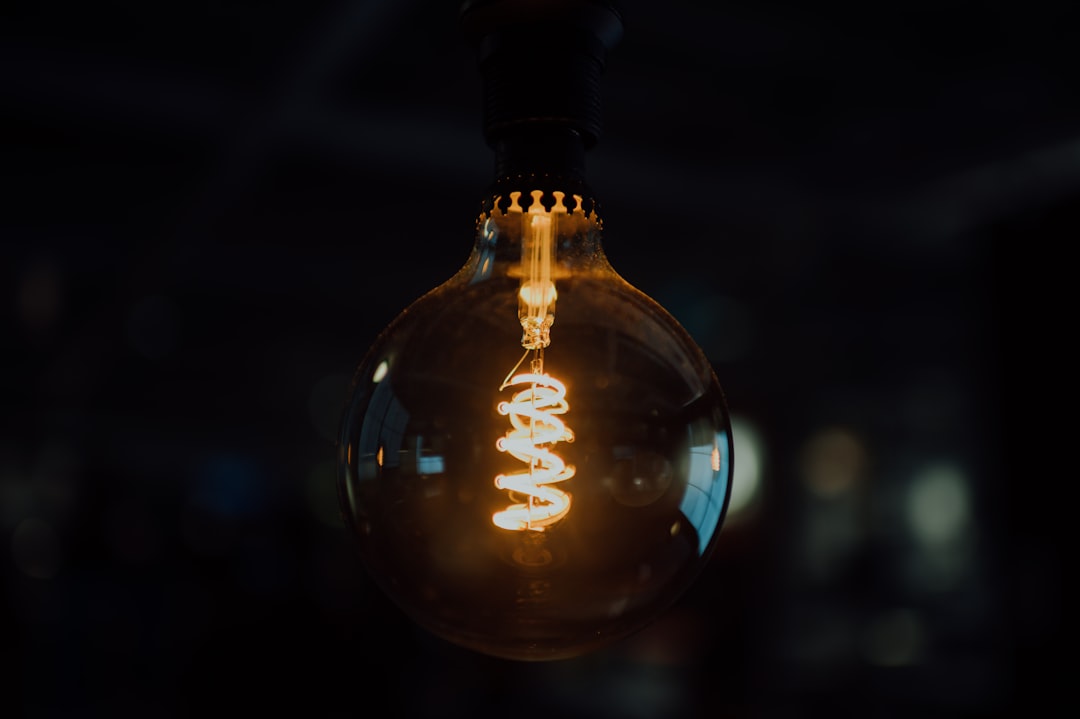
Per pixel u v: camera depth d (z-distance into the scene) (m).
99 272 10.83
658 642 5.83
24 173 8.18
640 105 6.84
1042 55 5.95
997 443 5.75
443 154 7.06
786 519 9.33
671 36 5.98
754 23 5.82
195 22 5.78
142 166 8.02
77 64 6.08
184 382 20.09
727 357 9.90
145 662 6.54
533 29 0.73
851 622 9.42
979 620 9.66
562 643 0.73
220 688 4.82
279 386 20.50
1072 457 5.27
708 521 0.75
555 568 0.69
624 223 9.12
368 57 6.11
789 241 8.58
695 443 0.73
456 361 0.71
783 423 9.55
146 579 6.73
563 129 0.73
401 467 0.70
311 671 4.87
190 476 23.84
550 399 0.69
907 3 5.62
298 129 6.57
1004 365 5.63
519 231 0.74
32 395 14.34
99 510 6.85
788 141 7.27
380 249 10.39
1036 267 5.52
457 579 0.70
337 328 14.98
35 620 6.54
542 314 0.71
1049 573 5.33
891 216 8.12
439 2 5.71
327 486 14.01
